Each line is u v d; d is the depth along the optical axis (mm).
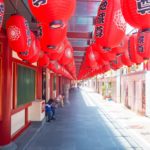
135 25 3730
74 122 15461
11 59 9148
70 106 25266
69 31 11562
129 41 6164
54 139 11008
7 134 8867
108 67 11617
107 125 14484
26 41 5168
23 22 5109
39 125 13617
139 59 6246
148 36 4426
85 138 11242
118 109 23000
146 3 3451
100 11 4336
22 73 11594
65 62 8023
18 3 7324
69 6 3391
